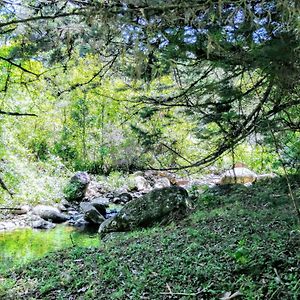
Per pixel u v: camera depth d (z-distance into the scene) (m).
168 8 2.02
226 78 2.85
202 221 5.98
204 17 2.21
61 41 2.72
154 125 3.71
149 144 3.74
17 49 2.76
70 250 5.80
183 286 3.81
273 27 2.28
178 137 4.93
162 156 5.05
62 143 15.30
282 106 3.18
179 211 7.24
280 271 3.64
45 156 14.58
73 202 12.27
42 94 11.11
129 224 7.32
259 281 3.58
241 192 7.43
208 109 3.37
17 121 9.77
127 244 5.64
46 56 3.04
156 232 6.14
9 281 4.78
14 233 8.56
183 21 2.27
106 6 2.03
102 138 14.45
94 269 4.70
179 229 5.94
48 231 8.83
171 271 4.09
